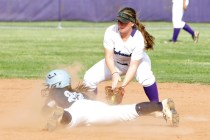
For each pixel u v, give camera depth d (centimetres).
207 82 2612
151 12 6644
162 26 6350
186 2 4475
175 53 3806
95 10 6569
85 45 4344
